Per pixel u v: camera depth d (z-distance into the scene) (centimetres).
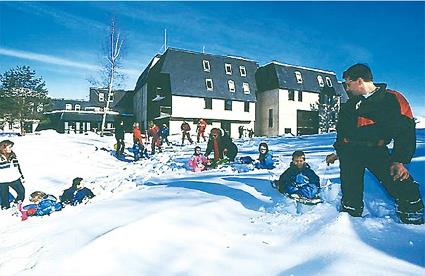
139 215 398
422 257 264
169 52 4100
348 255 271
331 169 655
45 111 4247
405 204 335
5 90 3881
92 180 896
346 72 351
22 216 487
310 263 266
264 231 346
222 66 4306
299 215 382
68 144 1848
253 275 258
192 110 3991
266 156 820
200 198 465
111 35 3656
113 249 305
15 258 320
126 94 5962
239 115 4250
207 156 1001
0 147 634
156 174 906
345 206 363
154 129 1652
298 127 4428
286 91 4378
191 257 290
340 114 372
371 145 347
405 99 337
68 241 345
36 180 948
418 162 595
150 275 265
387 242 293
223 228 356
